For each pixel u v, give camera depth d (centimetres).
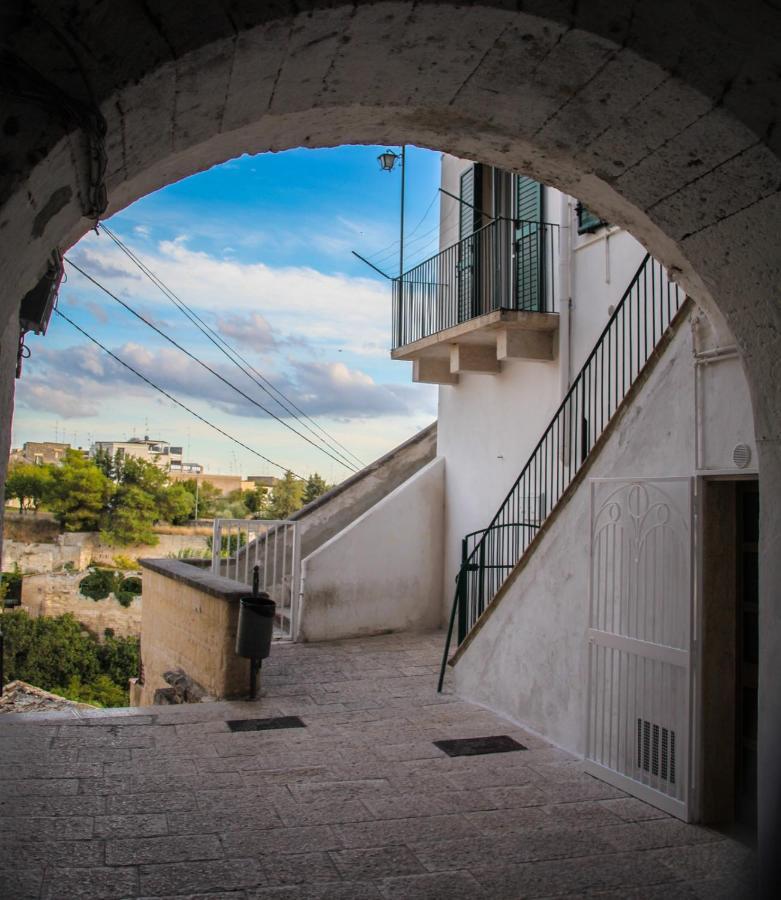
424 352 1152
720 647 505
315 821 487
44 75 251
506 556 1014
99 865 419
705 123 339
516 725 702
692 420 520
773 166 343
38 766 567
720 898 399
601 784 561
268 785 546
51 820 475
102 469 3931
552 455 893
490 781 563
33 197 257
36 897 382
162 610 977
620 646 560
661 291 737
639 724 541
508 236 1041
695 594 504
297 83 328
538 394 1005
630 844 463
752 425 472
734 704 506
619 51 315
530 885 411
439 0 288
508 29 307
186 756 602
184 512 3978
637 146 372
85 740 632
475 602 1066
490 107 370
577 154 399
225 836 461
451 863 434
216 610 802
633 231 457
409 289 1211
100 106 264
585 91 346
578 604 634
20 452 4462
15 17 246
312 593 1098
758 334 407
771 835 382
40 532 3600
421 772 580
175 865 422
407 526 1183
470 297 1101
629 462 580
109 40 257
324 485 4706
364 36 305
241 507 4438
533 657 691
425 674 905
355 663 959
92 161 275
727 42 322
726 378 494
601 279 893
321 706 761
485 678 769
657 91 333
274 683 849
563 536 656
